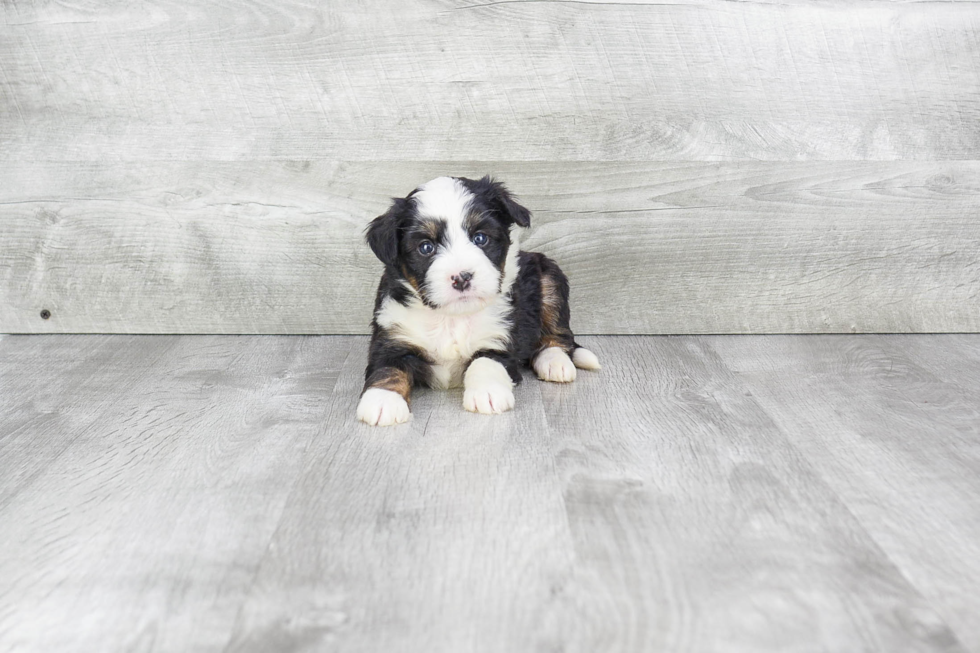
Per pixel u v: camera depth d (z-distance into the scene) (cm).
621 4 258
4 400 221
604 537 146
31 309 284
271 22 261
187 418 207
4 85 267
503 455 182
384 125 268
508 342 228
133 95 268
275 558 141
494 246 217
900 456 180
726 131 268
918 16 261
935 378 234
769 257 276
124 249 279
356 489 166
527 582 133
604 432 195
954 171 270
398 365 221
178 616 125
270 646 118
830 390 224
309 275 279
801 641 118
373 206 273
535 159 270
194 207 274
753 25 261
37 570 138
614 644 118
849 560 139
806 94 266
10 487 169
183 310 284
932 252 276
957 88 266
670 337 279
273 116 268
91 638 121
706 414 206
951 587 131
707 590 130
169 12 261
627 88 265
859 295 279
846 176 271
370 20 260
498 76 264
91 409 214
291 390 228
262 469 176
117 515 157
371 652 117
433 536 147
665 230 274
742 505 158
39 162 273
